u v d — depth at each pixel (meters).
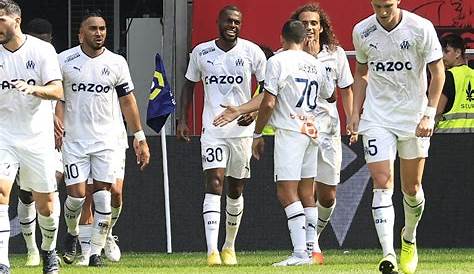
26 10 61.91
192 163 41.97
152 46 53.41
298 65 33.50
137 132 36.03
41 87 26.80
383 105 28.08
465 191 42.06
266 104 33.19
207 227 34.69
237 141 35.06
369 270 30.66
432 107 27.55
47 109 27.92
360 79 29.25
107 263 36.06
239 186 35.66
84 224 36.84
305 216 34.31
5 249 26.75
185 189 41.97
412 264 29.14
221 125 34.44
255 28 49.38
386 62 27.89
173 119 49.25
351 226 41.69
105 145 35.19
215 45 35.56
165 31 49.78
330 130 35.69
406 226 29.16
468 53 48.88
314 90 33.78
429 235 42.16
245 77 35.50
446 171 42.03
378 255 38.41
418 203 28.94
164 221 41.91
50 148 27.88
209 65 35.44
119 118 36.00
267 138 41.75
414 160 28.47
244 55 35.47
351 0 49.41
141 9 59.25
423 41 27.59
